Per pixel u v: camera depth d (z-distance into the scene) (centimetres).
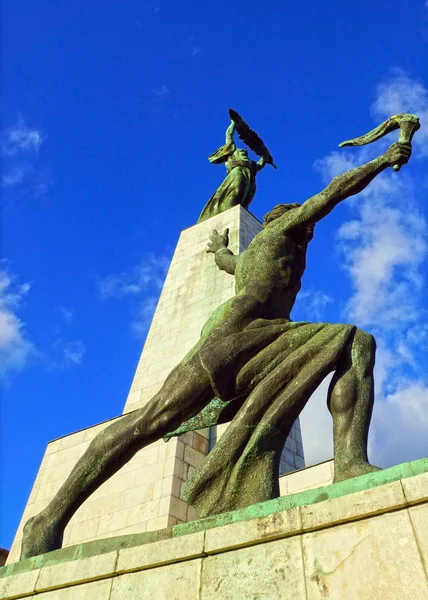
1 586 422
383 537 291
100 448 481
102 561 381
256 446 423
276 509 349
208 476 424
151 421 475
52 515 471
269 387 450
